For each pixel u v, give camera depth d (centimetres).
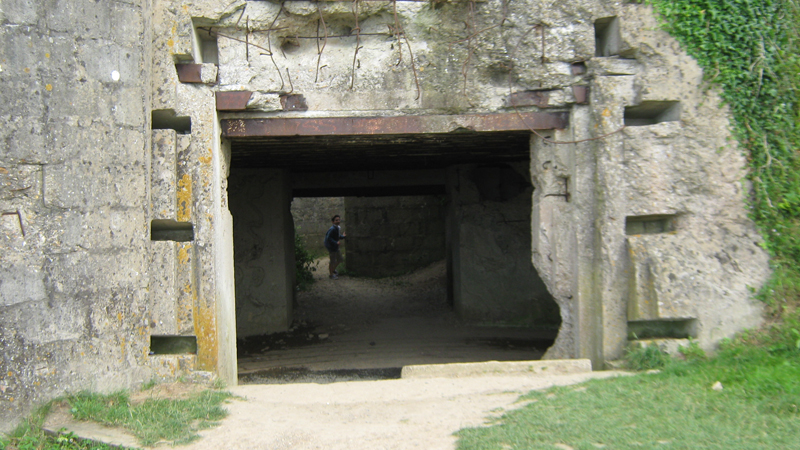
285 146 646
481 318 967
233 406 430
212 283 486
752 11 514
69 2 410
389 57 529
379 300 1226
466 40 531
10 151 381
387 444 350
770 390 398
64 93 406
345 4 511
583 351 538
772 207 511
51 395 393
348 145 647
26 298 384
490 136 596
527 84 535
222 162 528
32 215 390
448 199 1064
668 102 523
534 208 577
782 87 519
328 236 1454
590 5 525
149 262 468
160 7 483
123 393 426
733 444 323
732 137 516
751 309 505
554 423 365
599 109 519
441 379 500
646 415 373
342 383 497
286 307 950
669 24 515
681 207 515
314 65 524
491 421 383
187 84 496
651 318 503
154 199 476
